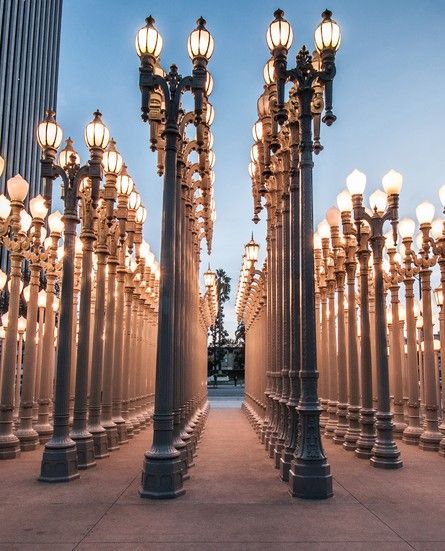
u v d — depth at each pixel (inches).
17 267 484.4
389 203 463.5
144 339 816.9
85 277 422.9
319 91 383.6
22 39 2485.2
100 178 403.2
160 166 433.1
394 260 613.6
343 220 504.7
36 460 437.7
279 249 488.1
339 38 347.3
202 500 297.6
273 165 478.0
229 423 852.6
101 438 454.0
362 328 484.7
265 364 690.8
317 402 322.3
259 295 770.8
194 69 353.4
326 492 304.7
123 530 242.2
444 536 235.5
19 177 462.3
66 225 385.7
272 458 454.9
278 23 347.9
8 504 288.4
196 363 668.1
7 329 471.2
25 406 506.3
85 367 414.3
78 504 288.0
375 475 380.8
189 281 514.3
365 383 473.7
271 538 231.9
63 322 371.9
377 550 216.8
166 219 336.5
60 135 393.1
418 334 775.1
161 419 315.3
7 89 2288.4
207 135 448.5
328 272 650.2
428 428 518.9
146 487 304.5
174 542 226.1
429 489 331.6
